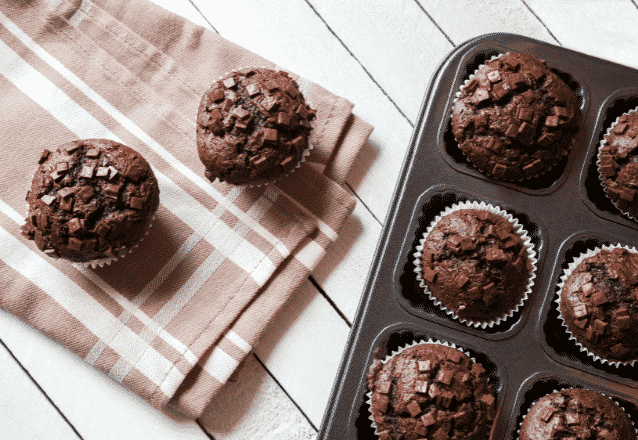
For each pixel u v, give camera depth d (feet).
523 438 1.70
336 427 1.71
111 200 1.69
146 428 1.85
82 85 1.84
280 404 1.85
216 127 1.71
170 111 1.85
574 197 1.77
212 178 1.76
